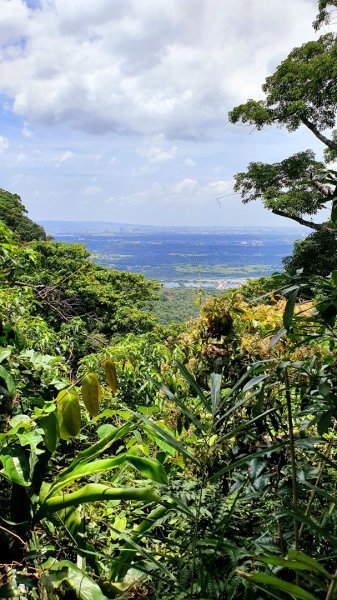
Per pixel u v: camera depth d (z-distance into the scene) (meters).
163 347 3.80
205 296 1.86
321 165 19.33
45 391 1.69
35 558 1.24
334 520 1.25
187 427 1.72
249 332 1.73
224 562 1.33
